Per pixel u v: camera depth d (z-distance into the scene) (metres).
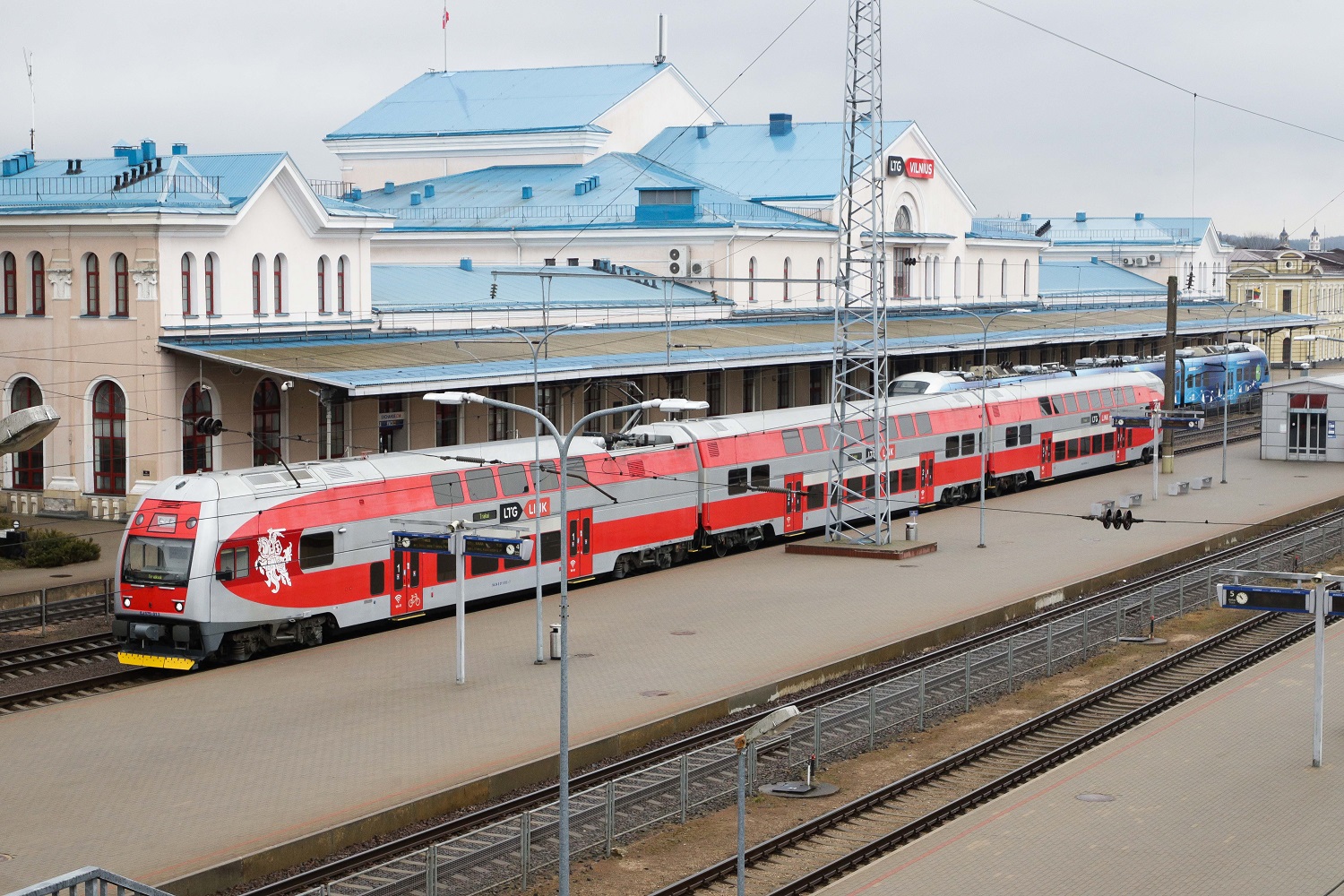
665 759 36.72
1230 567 57.69
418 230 99.06
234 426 63.94
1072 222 160.50
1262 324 133.00
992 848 30.31
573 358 69.31
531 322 80.56
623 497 57.75
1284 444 94.75
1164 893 27.77
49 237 63.75
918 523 71.94
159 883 27.55
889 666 45.72
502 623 50.53
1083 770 35.50
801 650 46.25
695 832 32.22
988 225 134.62
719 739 38.41
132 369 62.09
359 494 47.91
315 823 30.89
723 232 94.19
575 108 108.62
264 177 64.75
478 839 30.31
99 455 64.12
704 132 112.56
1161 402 97.44
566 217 99.50
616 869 30.00
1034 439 83.19
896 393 80.88
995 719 41.47
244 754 35.66
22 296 65.00
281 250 66.81
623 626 49.78
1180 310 137.38
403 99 115.31
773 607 52.75
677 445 60.91
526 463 54.06
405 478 49.59
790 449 66.94
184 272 62.47
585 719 38.66
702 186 104.00
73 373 63.75
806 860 30.61
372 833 30.86
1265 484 84.81
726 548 63.97
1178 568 61.78
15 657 45.28
